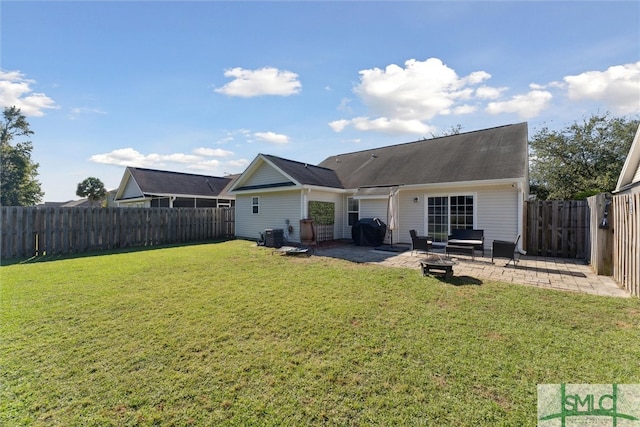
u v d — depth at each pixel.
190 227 15.38
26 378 2.90
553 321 4.28
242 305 5.00
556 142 21.62
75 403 2.55
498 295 5.50
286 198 14.40
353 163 17.95
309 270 7.77
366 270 7.70
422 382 2.82
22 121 32.47
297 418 2.37
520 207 10.16
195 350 3.46
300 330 4.01
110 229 12.40
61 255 10.48
